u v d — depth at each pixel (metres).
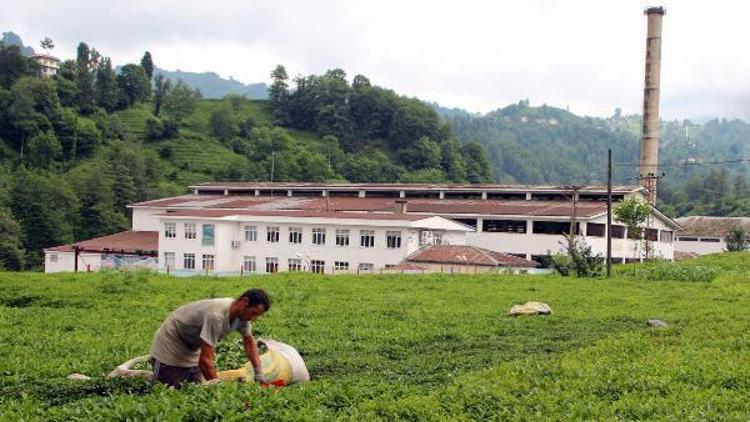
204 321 11.95
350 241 66.38
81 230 101.75
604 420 10.96
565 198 82.00
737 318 24.28
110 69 170.00
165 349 12.27
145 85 177.88
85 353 17.67
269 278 40.00
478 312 27.75
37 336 20.41
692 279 45.34
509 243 73.69
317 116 180.75
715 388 13.05
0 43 154.12
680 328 21.58
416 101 172.75
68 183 105.25
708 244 112.25
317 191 93.75
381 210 77.62
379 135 173.38
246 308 12.02
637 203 68.12
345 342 20.55
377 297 32.59
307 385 12.80
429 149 159.25
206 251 70.44
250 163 146.25
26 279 35.50
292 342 20.36
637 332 20.97
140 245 76.25
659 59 90.31
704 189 188.75
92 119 150.88
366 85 181.00
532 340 20.70
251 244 70.75
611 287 38.38
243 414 10.62
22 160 126.75
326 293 34.31
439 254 60.97
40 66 161.25
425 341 21.22
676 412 11.30
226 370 15.07
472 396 12.39
